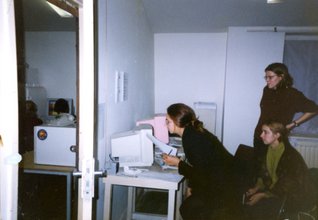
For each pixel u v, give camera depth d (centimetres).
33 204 284
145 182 200
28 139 273
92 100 121
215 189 187
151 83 395
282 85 324
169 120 203
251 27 360
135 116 317
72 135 224
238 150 294
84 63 119
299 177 207
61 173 216
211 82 400
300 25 348
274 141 234
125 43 269
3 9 108
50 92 384
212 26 371
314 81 368
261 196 225
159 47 409
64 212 274
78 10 176
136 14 304
